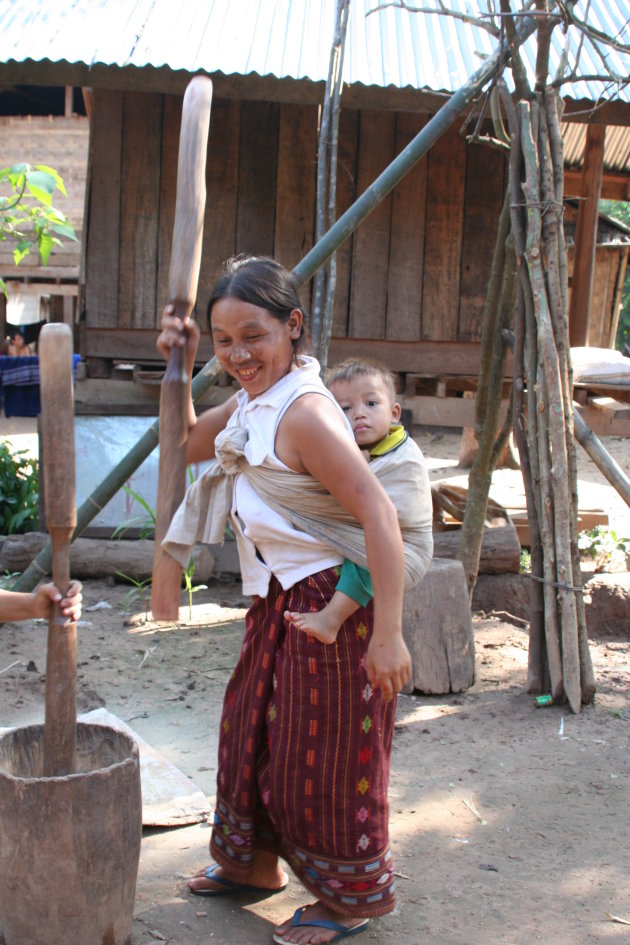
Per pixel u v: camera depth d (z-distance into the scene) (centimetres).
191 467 546
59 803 221
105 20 631
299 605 236
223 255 644
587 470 957
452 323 652
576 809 336
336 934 253
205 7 665
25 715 412
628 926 269
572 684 422
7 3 654
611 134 1092
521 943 259
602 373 578
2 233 562
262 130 636
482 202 643
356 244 644
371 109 573
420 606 442
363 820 240
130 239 638
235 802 255
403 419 654
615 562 623
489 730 404
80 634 517
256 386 231
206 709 424
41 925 229
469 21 441
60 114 1614
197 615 556
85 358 647
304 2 681
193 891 279
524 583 567
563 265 431
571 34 623
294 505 231
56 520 220
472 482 511
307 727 234
